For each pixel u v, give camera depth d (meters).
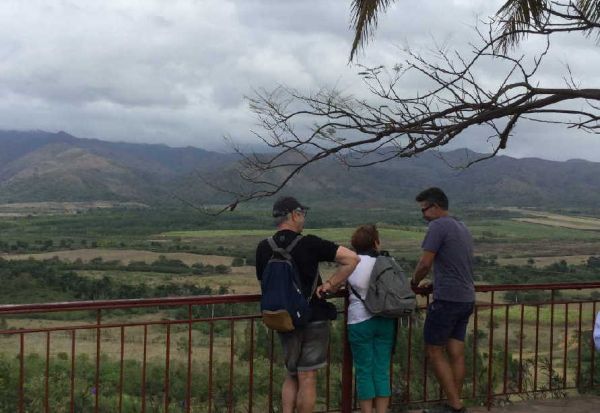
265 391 12.78
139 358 27.59
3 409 10.65
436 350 4.36
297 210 3.84
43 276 78.75
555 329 27.44
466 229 4.31
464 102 4.16
